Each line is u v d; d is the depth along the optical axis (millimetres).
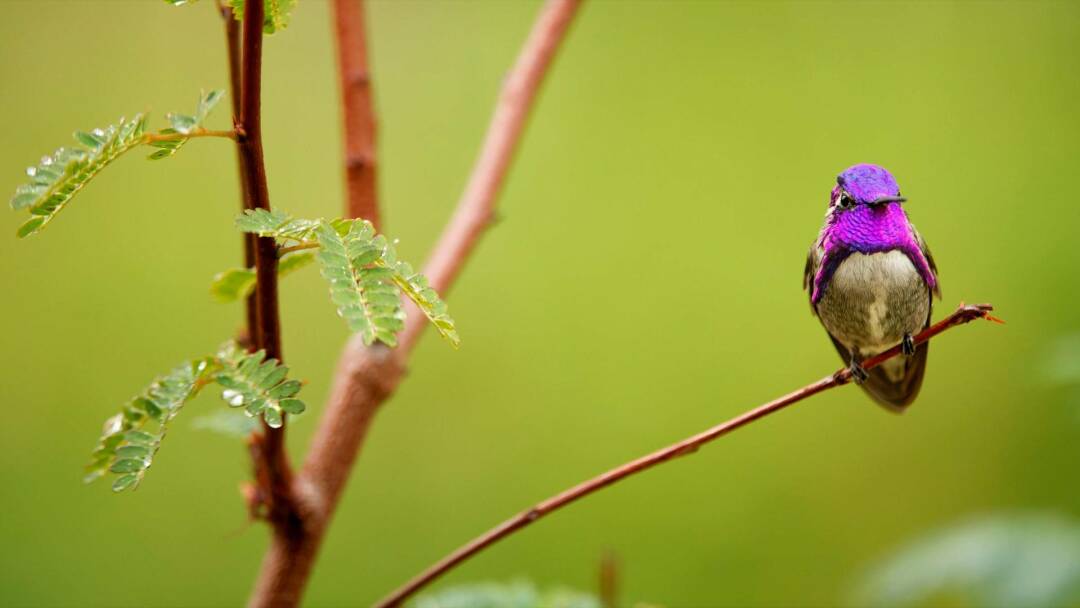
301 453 10805
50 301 11398
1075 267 11641
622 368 11688
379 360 4273
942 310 11695
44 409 10984
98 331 11344
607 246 12180
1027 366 11148
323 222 3023
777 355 11695
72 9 12344
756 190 12305
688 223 12242
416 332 4586
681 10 13391
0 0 12148
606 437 11406
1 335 11188
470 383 11625
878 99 12727
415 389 11570
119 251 11727
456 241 5109
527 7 13219
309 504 3990
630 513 11188
